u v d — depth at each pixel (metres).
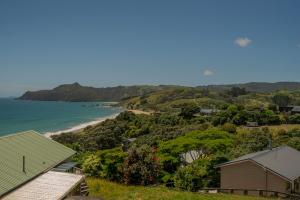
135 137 101.25
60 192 20.58
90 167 37.62
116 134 97.25
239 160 35.50
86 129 125.00
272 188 33.47
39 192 20.33
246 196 30.25
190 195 27.88
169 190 30.36
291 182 31.33
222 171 36.91
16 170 21.98
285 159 37.09
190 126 96.69
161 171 38.56
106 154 38.34
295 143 59.41
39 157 25.89
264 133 73.81
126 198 26.36
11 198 19.06
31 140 28.39
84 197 21.77
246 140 59.72
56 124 163.50
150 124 113.25
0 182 19.72
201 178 35.47
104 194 27.97
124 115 134.38
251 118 96.94
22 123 165.25
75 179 23.19
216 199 27.22
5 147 24.66
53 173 24.09
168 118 118.56
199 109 129.25
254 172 34.72
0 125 153.12
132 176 36.00
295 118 98.56
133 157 36.81
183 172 35.03
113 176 36.91
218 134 51.25
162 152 44.00
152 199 25.98
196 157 46.12
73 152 30.58
